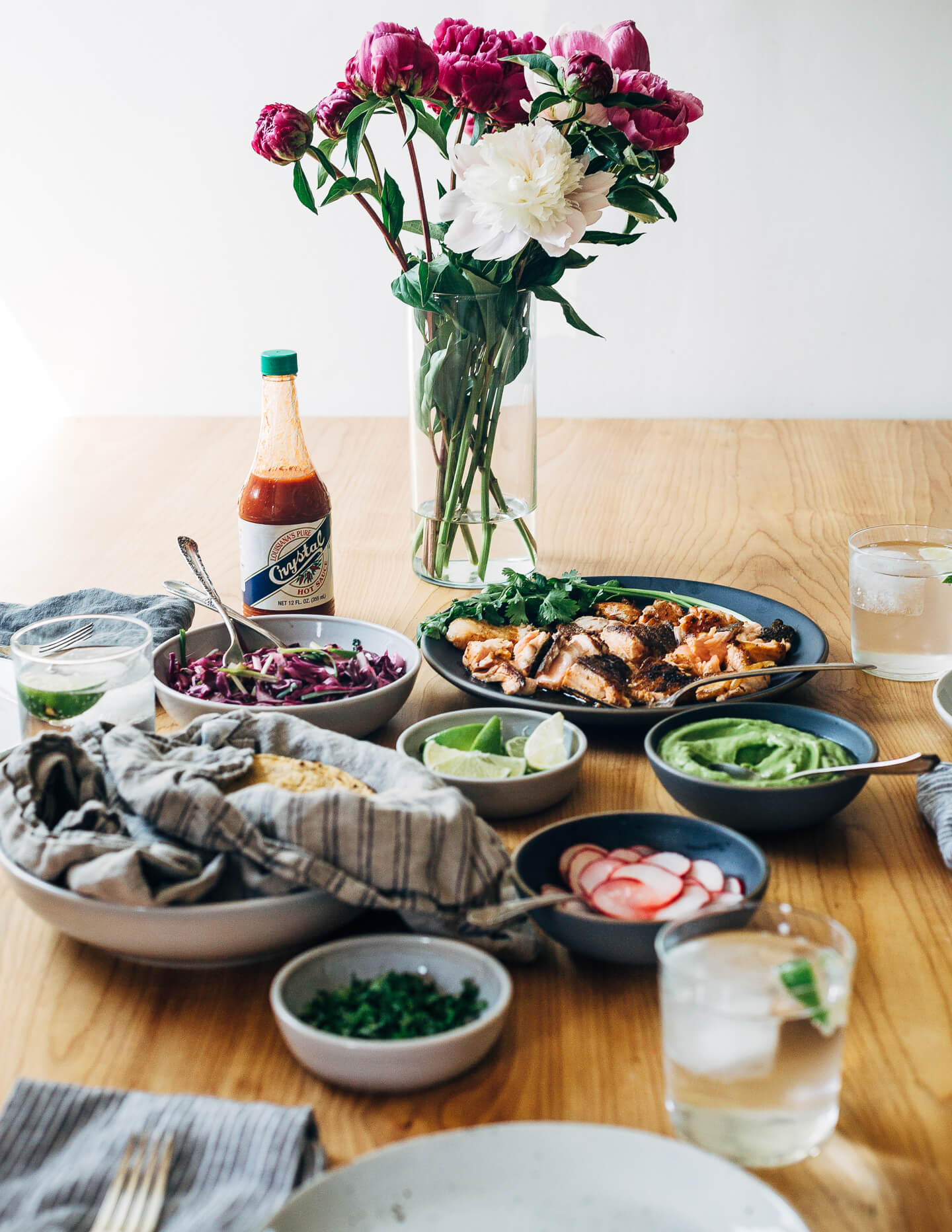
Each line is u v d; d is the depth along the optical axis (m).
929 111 2.77
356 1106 0.65
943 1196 0.60
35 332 3.17
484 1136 0.58
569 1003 0.74
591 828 0.81
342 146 2.93
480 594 1.30
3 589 1.48
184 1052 0.70
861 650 1.24
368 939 0.71
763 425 2.34
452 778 0.93
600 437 2.25
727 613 1.29
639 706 1.11
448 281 1.30
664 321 3.02
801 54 2.76
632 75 1.25
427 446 1.42
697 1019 0.59
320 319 3.11
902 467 2.02
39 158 3.02
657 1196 0.56
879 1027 0.72
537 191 1.19
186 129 2.97
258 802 0.76
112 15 2.90
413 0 2.82
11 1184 0.59
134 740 0.83
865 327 2.96
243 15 2.87
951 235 2.86
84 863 0.73
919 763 0.88
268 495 1.23
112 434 2.26
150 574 1.52
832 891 0.86
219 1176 0.59
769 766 0.93
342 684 1.09
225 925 0.71
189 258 3.08
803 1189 0.60
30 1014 0.73
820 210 2.88
